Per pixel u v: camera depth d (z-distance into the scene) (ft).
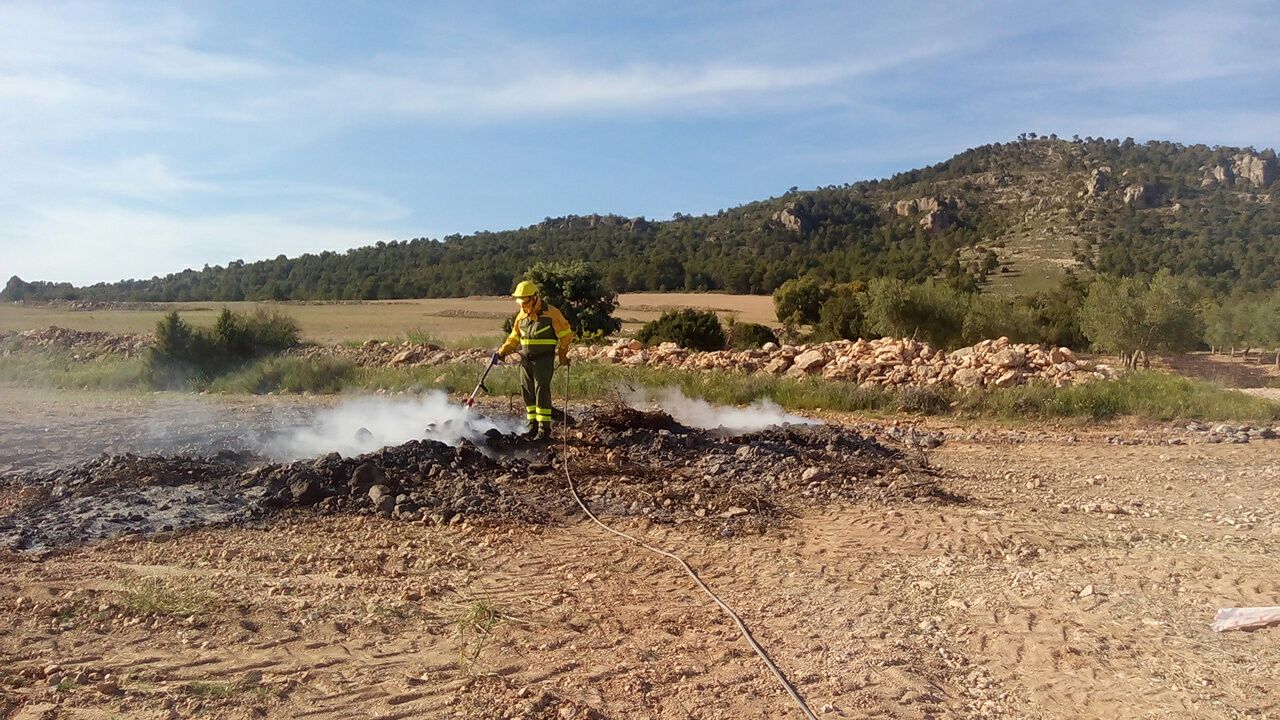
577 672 14.39
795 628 16.67
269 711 12.55
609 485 27.81
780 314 201.57
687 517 24.97
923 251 402.93
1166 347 103.45
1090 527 24.26
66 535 21.17
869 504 26.94
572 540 22.65
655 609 17.61
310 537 21.89
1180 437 41.96
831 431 37.65
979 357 57.06
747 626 16.75
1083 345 134.00
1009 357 56.03
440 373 63.31
